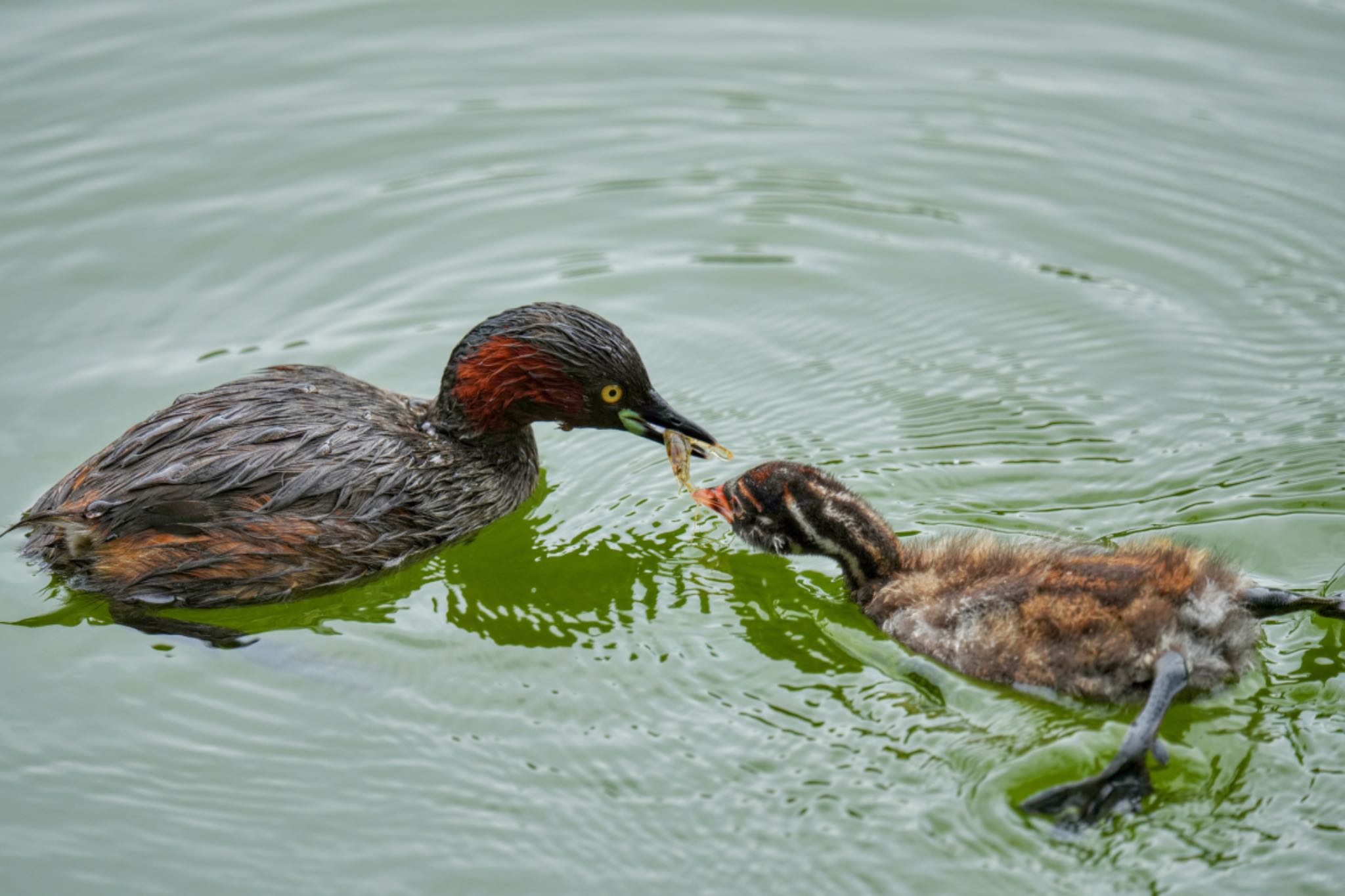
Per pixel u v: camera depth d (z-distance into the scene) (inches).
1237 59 798.5
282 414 503.2
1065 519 517.7
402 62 811.4
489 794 406.3
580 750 419.5
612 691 444.8
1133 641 409.4
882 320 649.6
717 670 451.8
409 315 647.8
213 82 785.6
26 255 669.3
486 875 380.5
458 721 434.6
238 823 399.2
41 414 575.8
